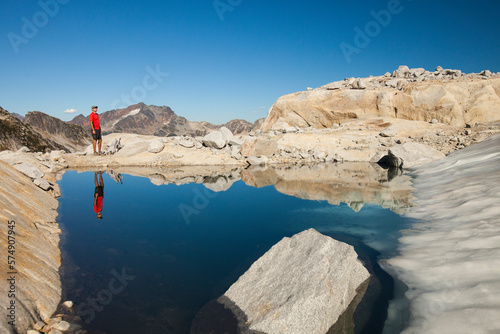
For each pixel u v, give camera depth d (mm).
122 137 21750
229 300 3795
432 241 5105
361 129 20891
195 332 3223
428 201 7727
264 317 3254
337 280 3518
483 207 5793
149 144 18047
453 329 2918
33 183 8664
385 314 3449
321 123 25016
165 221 7004
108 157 16859
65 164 15742
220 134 18906
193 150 18250
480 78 21016
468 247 4430
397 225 6332
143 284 4223
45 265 4418
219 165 16516
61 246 5492
